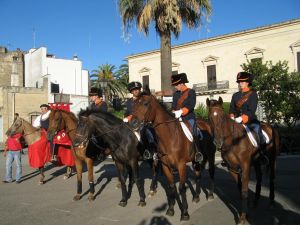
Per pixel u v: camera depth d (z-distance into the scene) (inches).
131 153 312.8
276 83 950.4
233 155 264.5
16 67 1833.2
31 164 424.2
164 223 265.0
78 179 346.3
